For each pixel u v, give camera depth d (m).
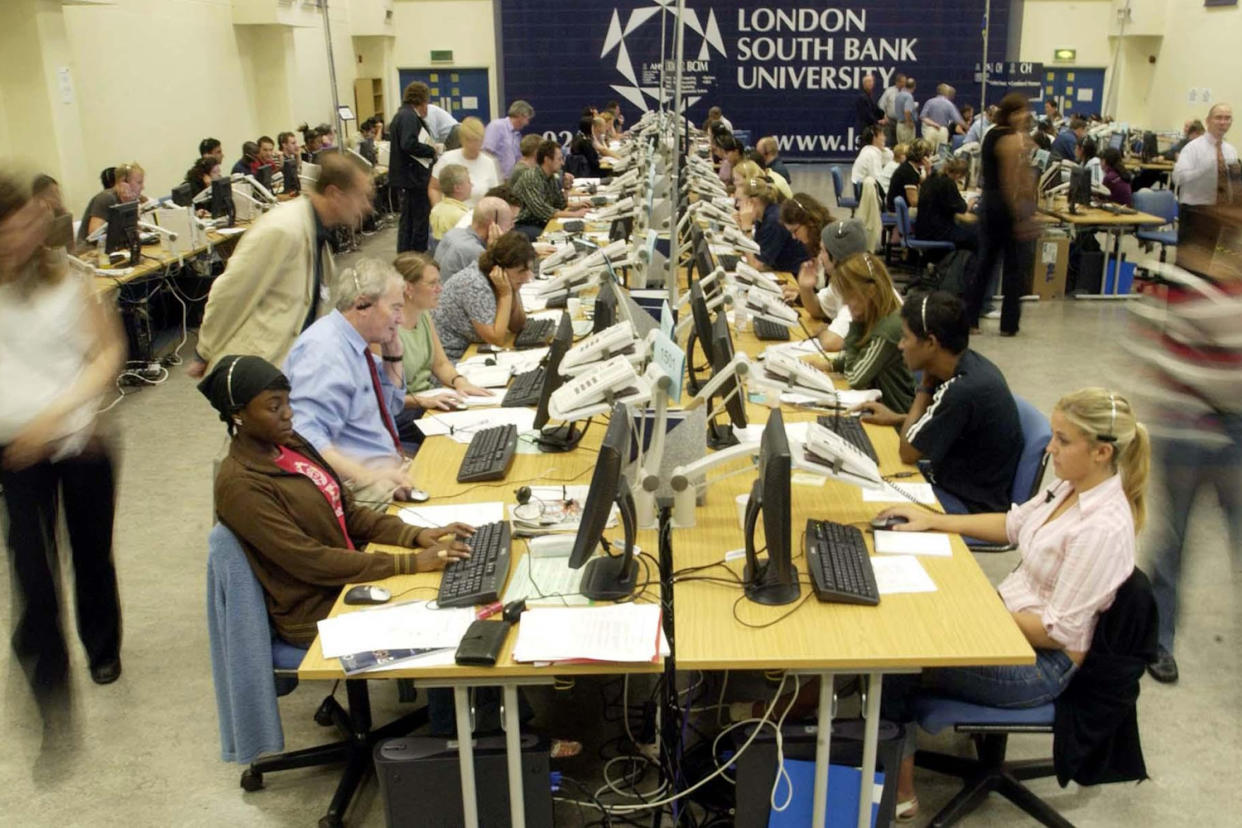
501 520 2.55
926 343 2.85
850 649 2.00
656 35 14.55
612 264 3.78
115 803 2.59
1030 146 6.75
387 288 2.85
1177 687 2.98
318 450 2.67
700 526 2.55
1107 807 2.51
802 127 14.99
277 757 2.64
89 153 7.57
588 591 2.21
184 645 3.28
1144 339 4.12
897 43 14.59
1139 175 11.40
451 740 2.16
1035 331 6.70
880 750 2.11
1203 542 3.75
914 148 8.64
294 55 11.39
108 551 2.97
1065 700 2.20
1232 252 3.14
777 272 5.64
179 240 6.16
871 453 2.98
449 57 14.59
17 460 2.69
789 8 14.50
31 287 2.62
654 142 7.60
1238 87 12.09
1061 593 2.15
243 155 9.37
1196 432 3.26
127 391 5.77
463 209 5.81
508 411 3.32
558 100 14.81
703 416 2.49
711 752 2.51
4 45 6.66
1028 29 14.40
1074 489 2.28
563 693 2.98
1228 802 2.52
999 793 2.53
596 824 2.44
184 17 9.27
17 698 3.01
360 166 3.36
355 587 2.27
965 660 1.98
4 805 2.58
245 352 3.26
